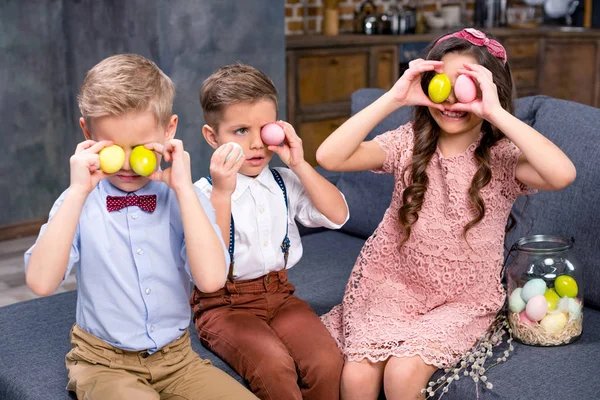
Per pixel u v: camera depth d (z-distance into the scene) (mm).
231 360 1686
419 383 1596
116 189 1549
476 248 1774
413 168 1804
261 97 1723
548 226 1984
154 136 1450
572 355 1667
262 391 1624
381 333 1706
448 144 1797
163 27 3279
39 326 1934
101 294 1521
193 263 1474
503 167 1766
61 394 1600
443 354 1626
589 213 1910
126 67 1424
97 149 1406
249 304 1817
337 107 4656
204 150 3521
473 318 1763
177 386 1557
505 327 1821
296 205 1886
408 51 4949
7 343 1839
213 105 1743
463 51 1710
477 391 1544
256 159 1777
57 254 1393
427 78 1754
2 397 1699
